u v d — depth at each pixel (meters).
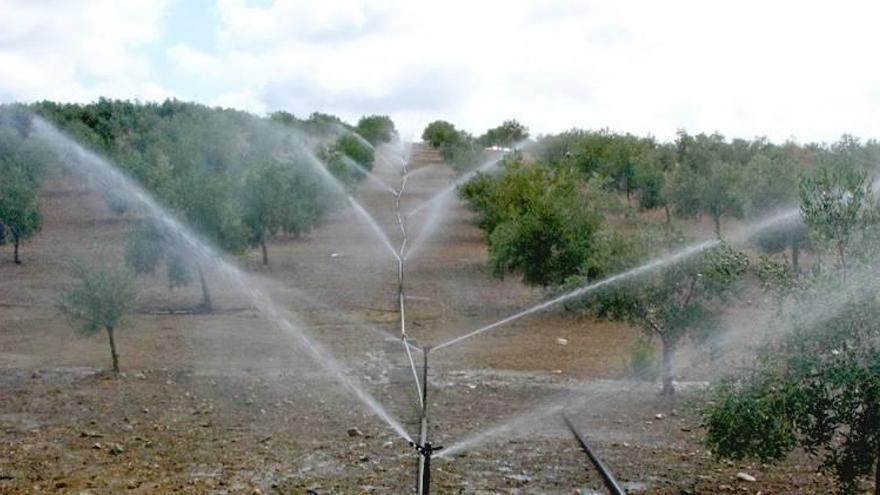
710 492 11.43
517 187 36.12
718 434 10.66
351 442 13.97
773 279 10.88
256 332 24.08
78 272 20.02
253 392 17.44
